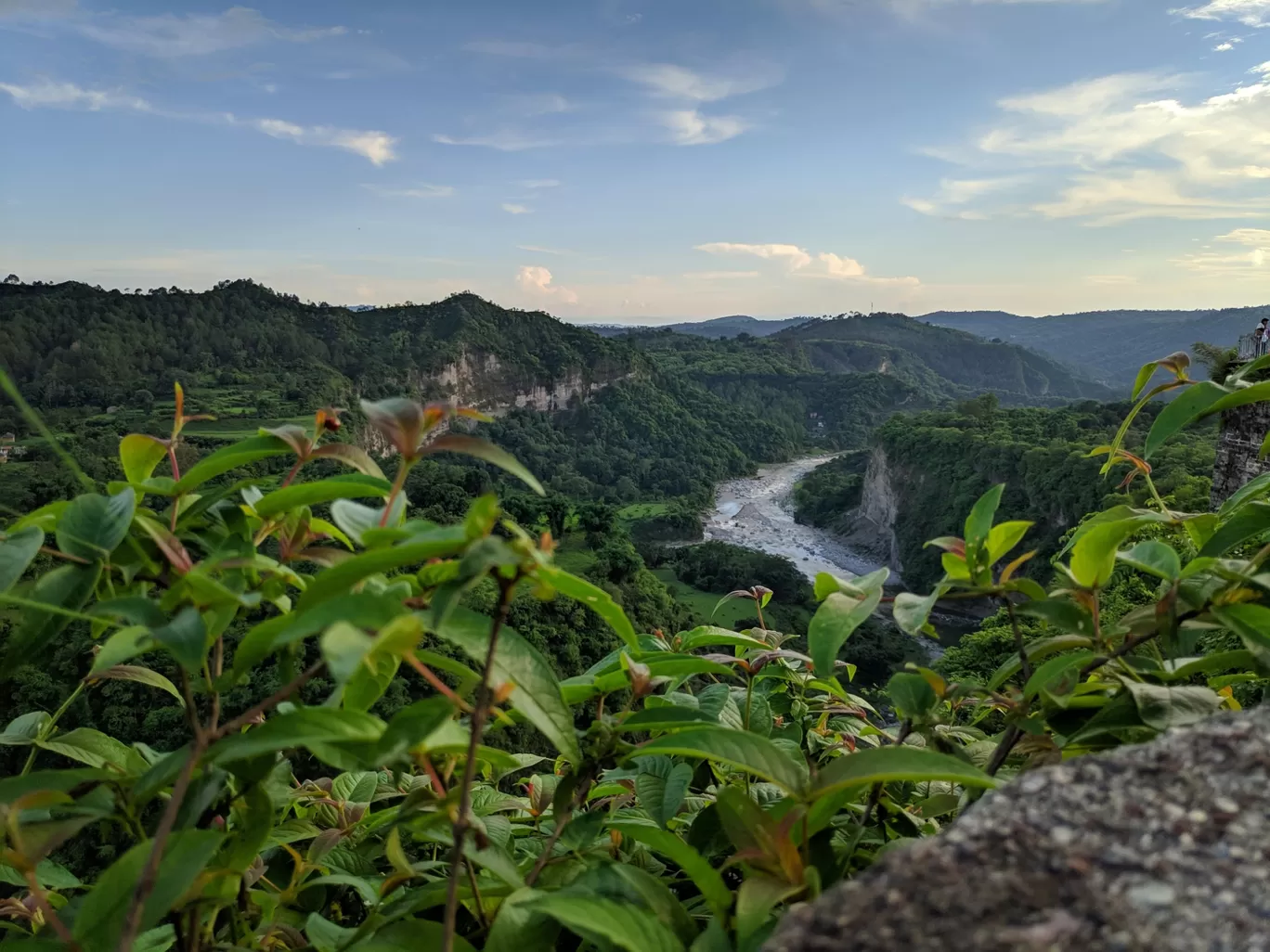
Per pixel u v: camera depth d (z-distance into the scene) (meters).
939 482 72.69
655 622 41.38
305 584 0.94
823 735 1.74
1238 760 0.78
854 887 0.67
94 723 16.84
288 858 1.47
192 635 0.71
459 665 0.83
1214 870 0.64
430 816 0.85
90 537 0.84
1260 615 0.99
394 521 0.89
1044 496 55.53
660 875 1.27
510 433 121.00
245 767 0.88
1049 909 0.62
